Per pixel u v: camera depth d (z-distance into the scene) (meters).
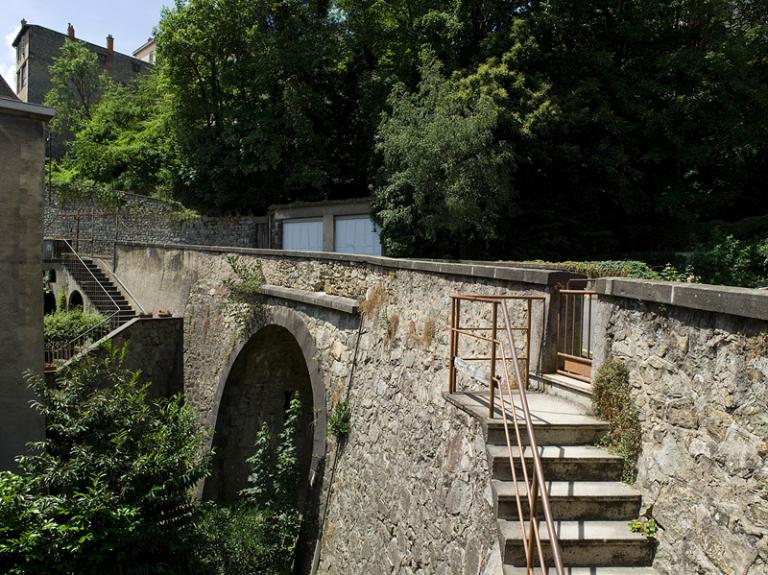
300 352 12.50
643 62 15.91
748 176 17.53
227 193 20.69
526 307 5.45
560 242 15.30
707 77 14.70
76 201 24.22
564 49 15.63
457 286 6.11
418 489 5.91
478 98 13.22
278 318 10.62
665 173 16.20
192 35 19.70
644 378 3.85
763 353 2.92
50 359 12.78
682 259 13.91
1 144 7.62
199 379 13.45
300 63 18.52
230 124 19.34
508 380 4.05
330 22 19.47
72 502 6.46
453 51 15.52
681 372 3.50
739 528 2.95
